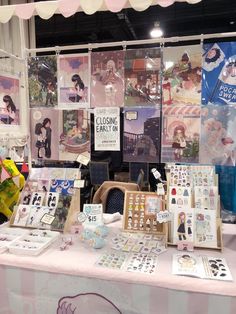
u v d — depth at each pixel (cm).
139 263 124
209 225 141
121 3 146
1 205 188
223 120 156
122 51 168
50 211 166
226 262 125
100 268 120
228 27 537
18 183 192
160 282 112
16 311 133
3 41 329
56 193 171
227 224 173
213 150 159
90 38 584
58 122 183
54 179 176
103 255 133
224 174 175
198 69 157
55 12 160
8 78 189
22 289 130
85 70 175
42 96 184
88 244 145
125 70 168
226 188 175
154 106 165
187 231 140
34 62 184
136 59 166
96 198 235
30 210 169
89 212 163
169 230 144
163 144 166
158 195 163
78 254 135
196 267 119
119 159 356
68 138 182
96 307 122
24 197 175
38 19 493
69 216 164
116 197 229
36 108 186
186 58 159
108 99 173
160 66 163
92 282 121
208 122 158
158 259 128
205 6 470
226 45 153
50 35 572
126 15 480
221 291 106
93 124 179
